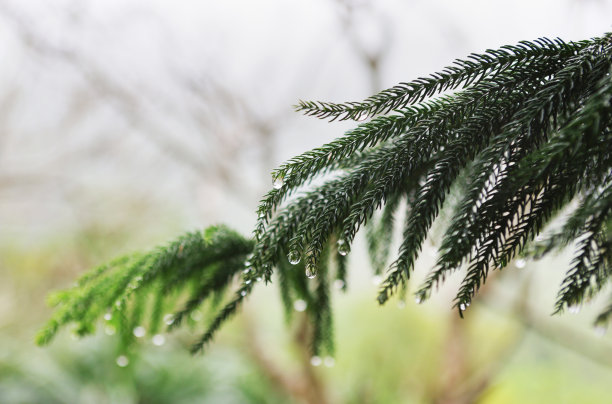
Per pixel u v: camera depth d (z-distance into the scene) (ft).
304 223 2.08
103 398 12.18
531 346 15.44
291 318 3.69
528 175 1.61
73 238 15.85
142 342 3.59
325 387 12.32
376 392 13.75
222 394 13.03
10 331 14.58
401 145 2.07
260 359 12.43
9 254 15.43
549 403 13.83
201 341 2.88
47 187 15.79
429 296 1.81
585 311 10.09
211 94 13.00
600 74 1.90
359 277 15.66
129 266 2.93
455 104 2.06
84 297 2.92
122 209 16.08
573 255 1.69
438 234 2.82
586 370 15.08
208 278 3.11
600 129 1.65
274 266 2.16
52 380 12.14
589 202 1.72
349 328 16.58
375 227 3.24
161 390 12.76
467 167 2.59
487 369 11.05
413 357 14.78
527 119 1.88
